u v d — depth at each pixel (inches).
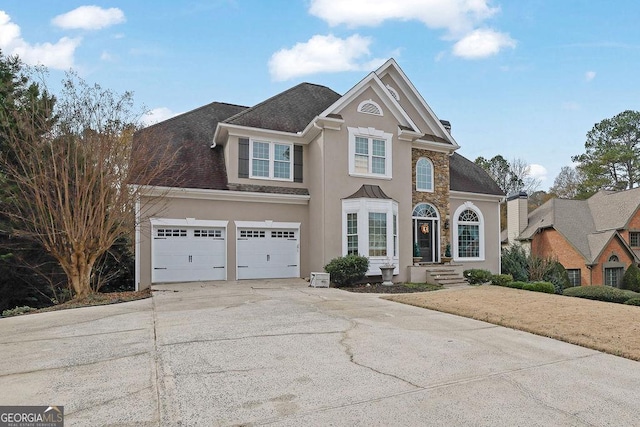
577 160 1878.7
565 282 898.1
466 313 352.2
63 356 226.5
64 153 480.7
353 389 175.8
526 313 350.9
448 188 784.9
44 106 528.1
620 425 147.3
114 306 406.3
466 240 824.3
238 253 638.5
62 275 604.4
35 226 477.7
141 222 547.2
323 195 624.1
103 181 484.1
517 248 967.0
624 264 1021.2
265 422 142.9
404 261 672.4
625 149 1707.7
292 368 203.3
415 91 796.0
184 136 716.7
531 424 145.9
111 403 159.2
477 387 181.8
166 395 166.9
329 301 419.2
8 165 491.2
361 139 663.1
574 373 204.4
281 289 523.5
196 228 616.7
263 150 674.8
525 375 199.6
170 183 599.2
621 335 274.5
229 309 370.0
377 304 406.6
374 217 621.0
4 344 257.6
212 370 199.3
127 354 228.7
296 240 678.5
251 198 647.1
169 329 289.7
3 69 615.5
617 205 1097.4
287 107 738.2
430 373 199.3
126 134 538.3
